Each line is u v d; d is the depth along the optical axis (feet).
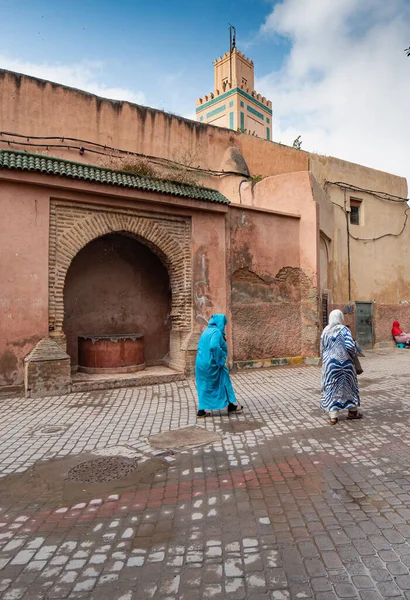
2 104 38.75
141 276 39.01
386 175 66.80
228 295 37.93
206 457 16.48
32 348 27.89
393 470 14.61
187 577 8.99
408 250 68.69
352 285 59.88
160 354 39.68
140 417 22.53
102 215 31.50
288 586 8.58
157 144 46.85
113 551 10.09
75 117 42.09
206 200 35.63
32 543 10.54
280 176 45.96
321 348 21.74
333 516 11.44
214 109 108.68
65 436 19.35
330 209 52.80
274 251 41.93
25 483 14.39
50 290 28.96
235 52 105.50
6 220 27.43
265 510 11.94
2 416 22.70
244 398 27.02
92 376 31.45
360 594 8.27
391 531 10.57
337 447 17.19
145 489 13.71
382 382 32.45
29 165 27.61
